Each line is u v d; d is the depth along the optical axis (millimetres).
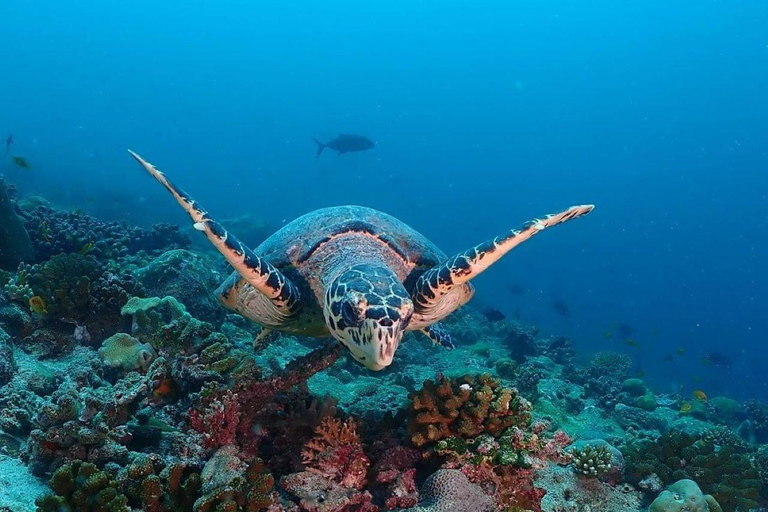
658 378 5391
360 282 965
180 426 924
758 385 7199
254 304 1176
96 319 1240
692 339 11805
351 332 945
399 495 854
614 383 2844
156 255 2350
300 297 1114
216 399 900
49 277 1232
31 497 761
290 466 914
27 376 1006
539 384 2318
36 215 2143
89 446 814
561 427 1729
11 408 900
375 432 1041
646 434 1927
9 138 3387
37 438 802
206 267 1884
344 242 1180
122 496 729
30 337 1164
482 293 8477
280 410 970
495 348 2961
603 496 1097
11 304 1205
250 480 782
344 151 4531
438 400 988
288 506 811
